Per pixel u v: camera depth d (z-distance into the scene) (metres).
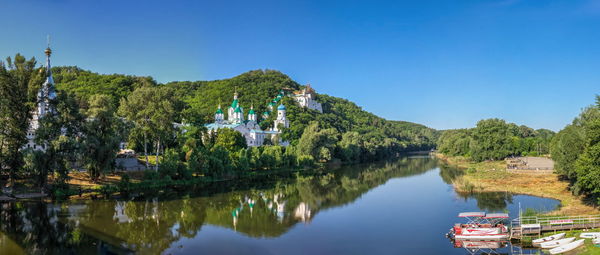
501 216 47.50
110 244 43.84
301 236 48.69
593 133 51.31
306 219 58.09
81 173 82.94
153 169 95.75
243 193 83.31
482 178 99.19
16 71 70.75
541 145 196.25
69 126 75.88
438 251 42.34
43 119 72.25
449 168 143.25
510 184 87.19
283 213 62.34
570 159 65.00
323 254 41.66
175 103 102.38
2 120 67.62
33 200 66.62
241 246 44.38
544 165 125.12
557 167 74.56
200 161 100.75
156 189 85.25
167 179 90.88
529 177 96.00
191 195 79.25
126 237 46.94
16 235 46.22
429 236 48.31
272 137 198.00
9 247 41.59
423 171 135.50
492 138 154.12
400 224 54.69
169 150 98.31
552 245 40.62
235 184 99.06
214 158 104.44
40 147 91.56
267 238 47.84
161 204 68.38
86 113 80.25
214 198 76.31
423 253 41.78
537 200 67.94
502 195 74.75
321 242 46.09
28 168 66.38
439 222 55.56
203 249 43.09
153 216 58.75
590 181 50.41
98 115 78.19
